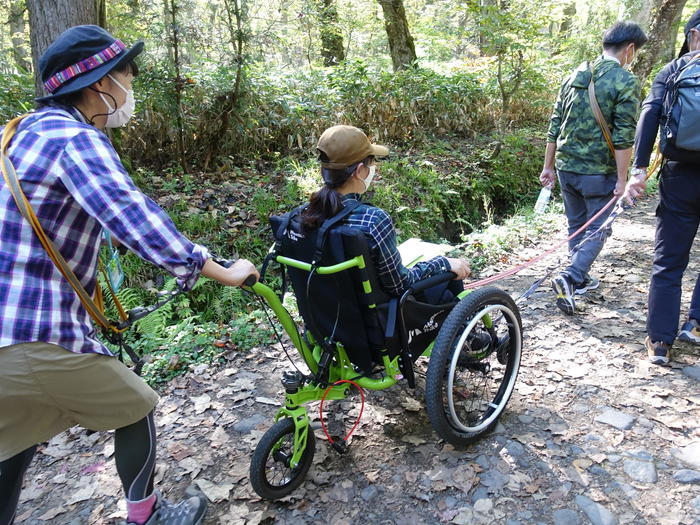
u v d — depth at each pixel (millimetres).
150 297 4371
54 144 1484
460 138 8594
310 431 2238
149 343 3582
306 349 2246
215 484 2338
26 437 1615
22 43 10188
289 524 2104
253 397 2984
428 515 2088
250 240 4992
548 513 2047
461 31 9680
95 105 1659
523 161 7840
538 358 3117
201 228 4977
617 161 3400
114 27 5773
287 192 5609
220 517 2162
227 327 3867
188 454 2537
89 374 1574
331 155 2014
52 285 1514
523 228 5656
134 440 1803
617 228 5516
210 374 3258
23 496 2367
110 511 2258
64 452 2645
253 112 6344
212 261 1632
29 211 1454
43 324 1474
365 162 2072
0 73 5672
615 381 2832
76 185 1468
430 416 2193
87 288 1657
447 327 2178
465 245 5332
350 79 7352
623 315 3562
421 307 2258
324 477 2312
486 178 7219
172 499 2264
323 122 6934
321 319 2227
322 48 10523
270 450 2107
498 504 2107
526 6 7824
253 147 6660
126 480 1839
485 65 9914
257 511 2180
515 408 2682
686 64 2629
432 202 6332
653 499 2072
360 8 12734
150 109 5750
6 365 1457
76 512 2262
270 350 3502
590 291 3971
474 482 2223
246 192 5656
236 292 4395
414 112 7844
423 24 11562
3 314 1446
